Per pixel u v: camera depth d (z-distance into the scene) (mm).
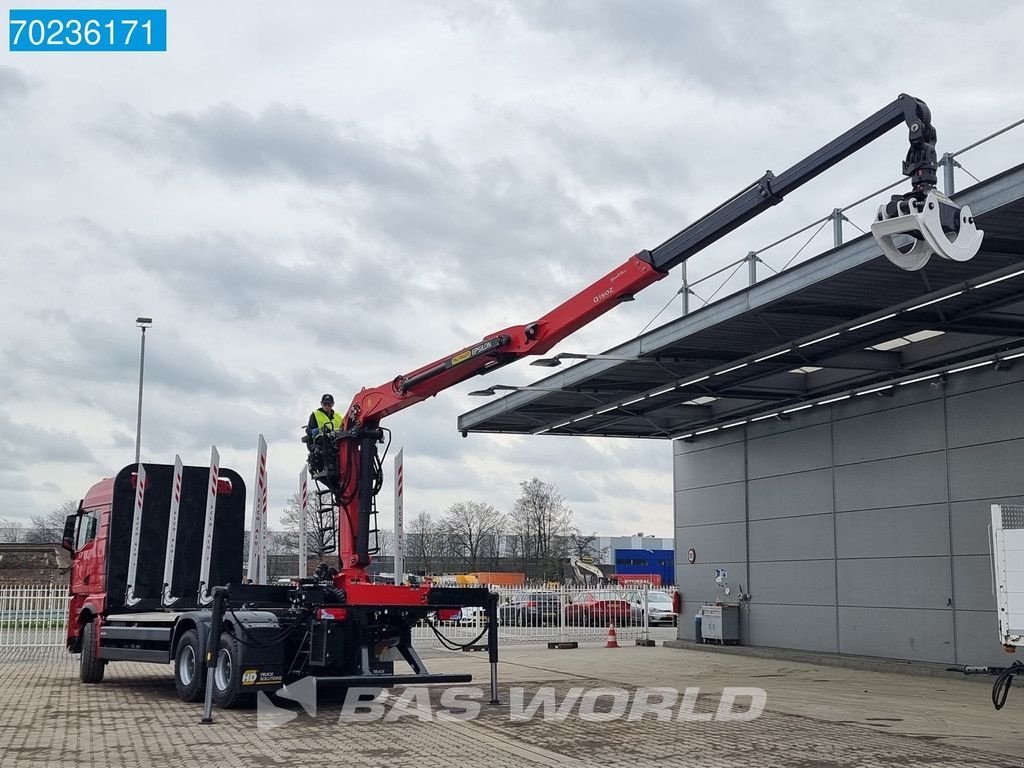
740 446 23891
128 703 14094
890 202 9094
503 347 13078
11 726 11898
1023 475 16562
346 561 14211
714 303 15484
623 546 92125
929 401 18578
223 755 9977
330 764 9523
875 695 15156
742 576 23531
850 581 20234
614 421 24094
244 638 13203
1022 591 10562
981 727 12023
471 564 74188
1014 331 16031
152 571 16547
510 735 11305
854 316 15469
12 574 42875
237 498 17266
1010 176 10742
